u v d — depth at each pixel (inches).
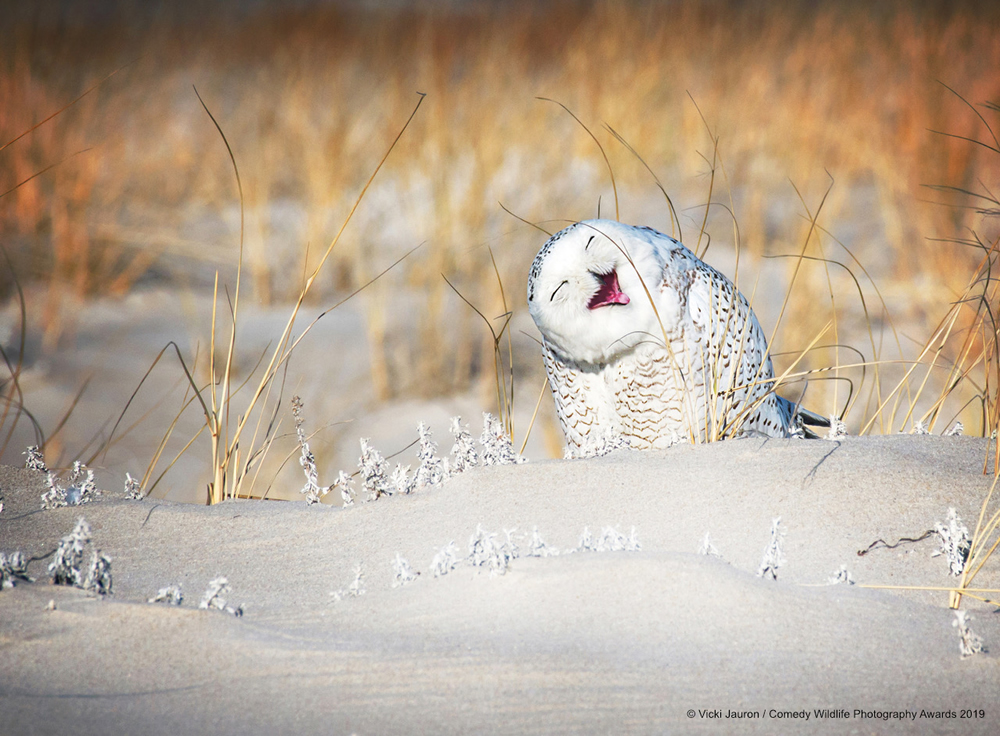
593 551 305.1
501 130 1248.2
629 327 414.3
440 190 1032.8
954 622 265.0
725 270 1106.7
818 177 1334.9
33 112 1190.9
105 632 259.0
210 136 1509.6
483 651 251.1
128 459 668.1
